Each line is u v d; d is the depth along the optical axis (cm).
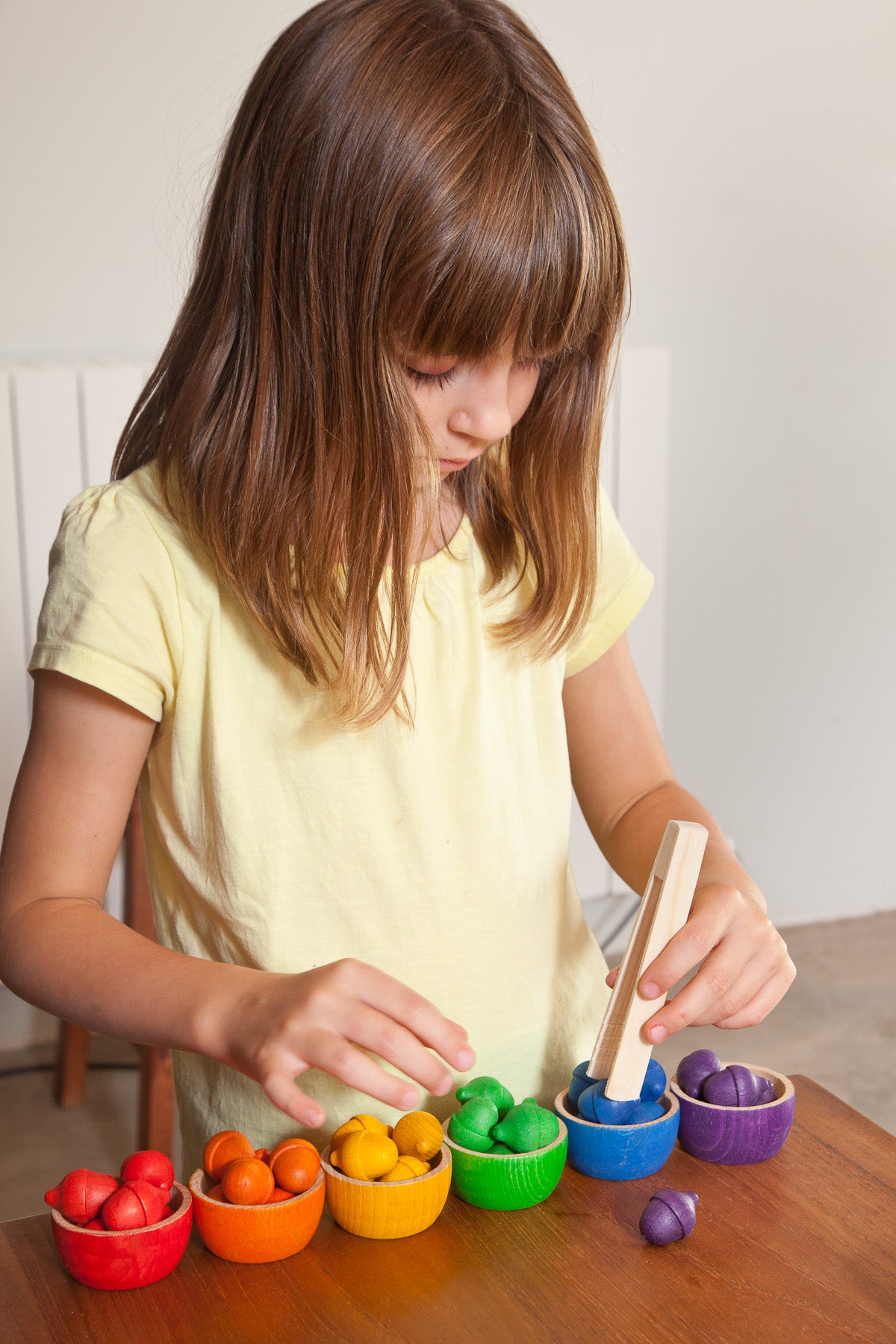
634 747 95
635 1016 68
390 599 77
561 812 88
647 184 210
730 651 234
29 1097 200
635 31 203
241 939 78
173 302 192
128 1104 197
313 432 70
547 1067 85
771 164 215
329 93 66
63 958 69
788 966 74
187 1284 60
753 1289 60
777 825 245
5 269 183
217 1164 66
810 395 227
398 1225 63
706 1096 71
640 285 213
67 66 179
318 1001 62
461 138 64
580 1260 62
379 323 66
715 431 223
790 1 209
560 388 80
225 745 77
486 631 84
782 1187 68
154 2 180
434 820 81
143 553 75
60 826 74
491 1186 65
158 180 187
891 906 255
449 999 81
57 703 75
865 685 242
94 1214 62
